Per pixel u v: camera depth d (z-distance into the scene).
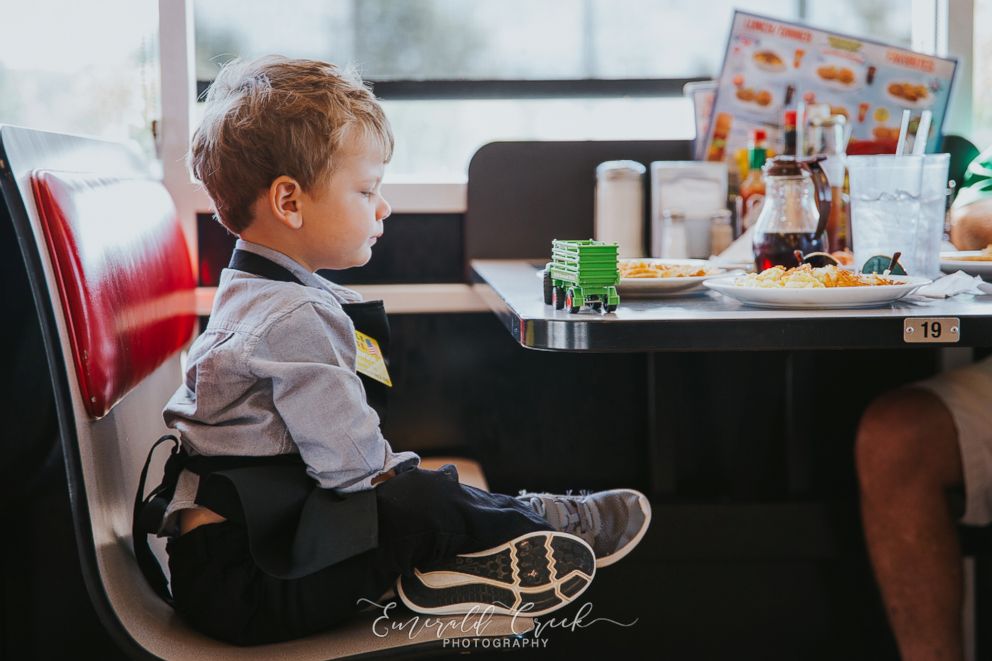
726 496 1.88
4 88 1.84
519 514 1.12
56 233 1.03
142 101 1.88
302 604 1.03
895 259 1.25
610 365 2.00
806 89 1.85
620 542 1.23
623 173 1.80
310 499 1.06
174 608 1.12
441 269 1.97
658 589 1.92
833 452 2.01
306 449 1.07
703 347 0.99
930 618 1.56
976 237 1.46
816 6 2.04
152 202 1.48
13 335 1.51
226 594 1.04
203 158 1.23
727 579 1.93
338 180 1.20
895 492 1.57
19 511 1.63
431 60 1.99
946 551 1.55
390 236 1.95
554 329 0.99
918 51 1.95
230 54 1.93
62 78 1.86
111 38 1.86
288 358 1.09
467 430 1.99
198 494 1.07
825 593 1.94
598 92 2.01
